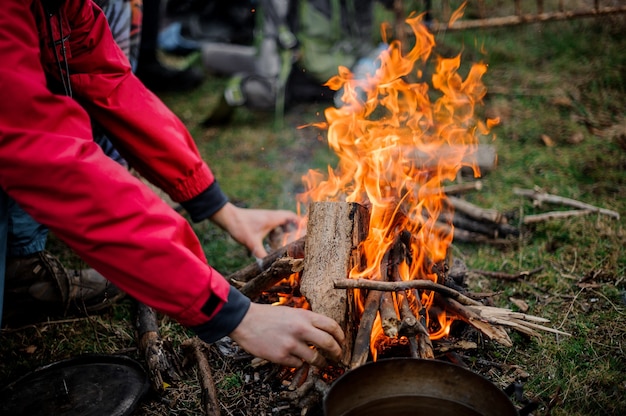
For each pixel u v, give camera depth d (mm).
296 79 4301
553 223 2693
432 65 4316
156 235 1354
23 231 2178
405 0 4805
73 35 1732
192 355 1953
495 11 4945
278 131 3986
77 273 2340
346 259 1797
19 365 2057
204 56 4781
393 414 1522
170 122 1950
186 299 1382
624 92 3879
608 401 1748
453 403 1506
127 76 1887
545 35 4645
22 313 2273
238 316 1432
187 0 5152
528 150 3406
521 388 1525
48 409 1758
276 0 4004
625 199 2871
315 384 1612
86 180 1306
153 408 1828
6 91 1259
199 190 2025
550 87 4039
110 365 1956
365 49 4270
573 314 2164
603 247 2512
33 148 1277
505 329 2057
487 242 2643
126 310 2344
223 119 4090
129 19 2754
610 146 3350
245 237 2135
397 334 1663
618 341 2008
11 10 1286
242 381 1901
